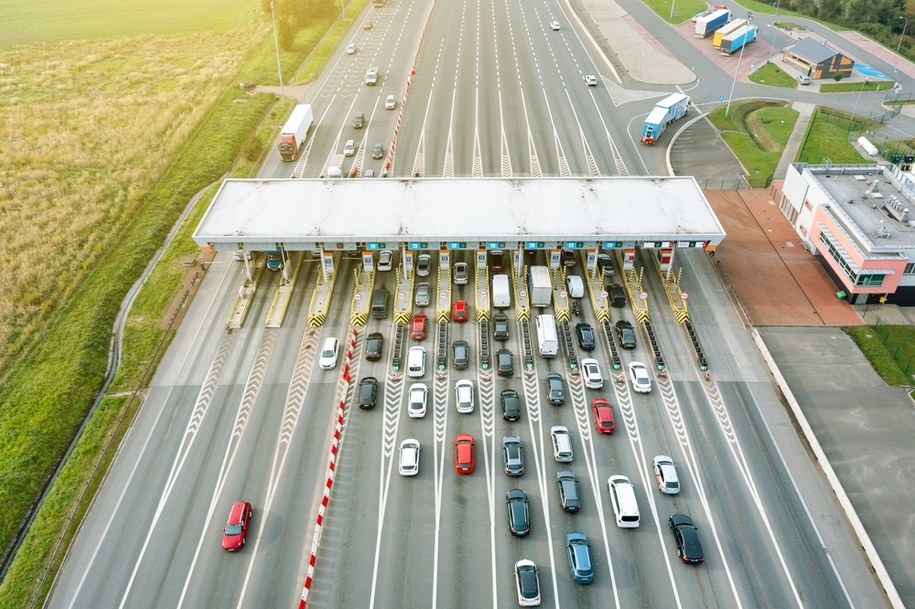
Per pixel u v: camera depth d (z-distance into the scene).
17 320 75.75
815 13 164.50
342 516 54.72
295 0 153.12
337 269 80.88
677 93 123.50
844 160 101.19
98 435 61.78
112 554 52.28
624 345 69.19
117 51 152.75
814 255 81.94
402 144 106.12
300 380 66.94
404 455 57.72
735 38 137.75
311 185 81.94
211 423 62.78
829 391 65.00
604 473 57.88
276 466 58.78
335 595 49.41
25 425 62.56
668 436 60.97
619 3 171.75
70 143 111.69
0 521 54.72
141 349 71.12
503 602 48.94
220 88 128.50
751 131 112.75
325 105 120.19
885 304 75.38
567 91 123.69
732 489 56.50
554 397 63.22
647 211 77.06
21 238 88.25
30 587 50.31
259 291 78.00
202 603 49.03
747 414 63.12
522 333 70.88
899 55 139.62
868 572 50.59
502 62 136.00
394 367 67.75
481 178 82.50
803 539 52.81
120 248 87.00
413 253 82.75
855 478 56.91
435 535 53.34
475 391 65.38
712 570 50.75
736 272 79.94
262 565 51.44
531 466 58.44
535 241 73.12
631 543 52.62
